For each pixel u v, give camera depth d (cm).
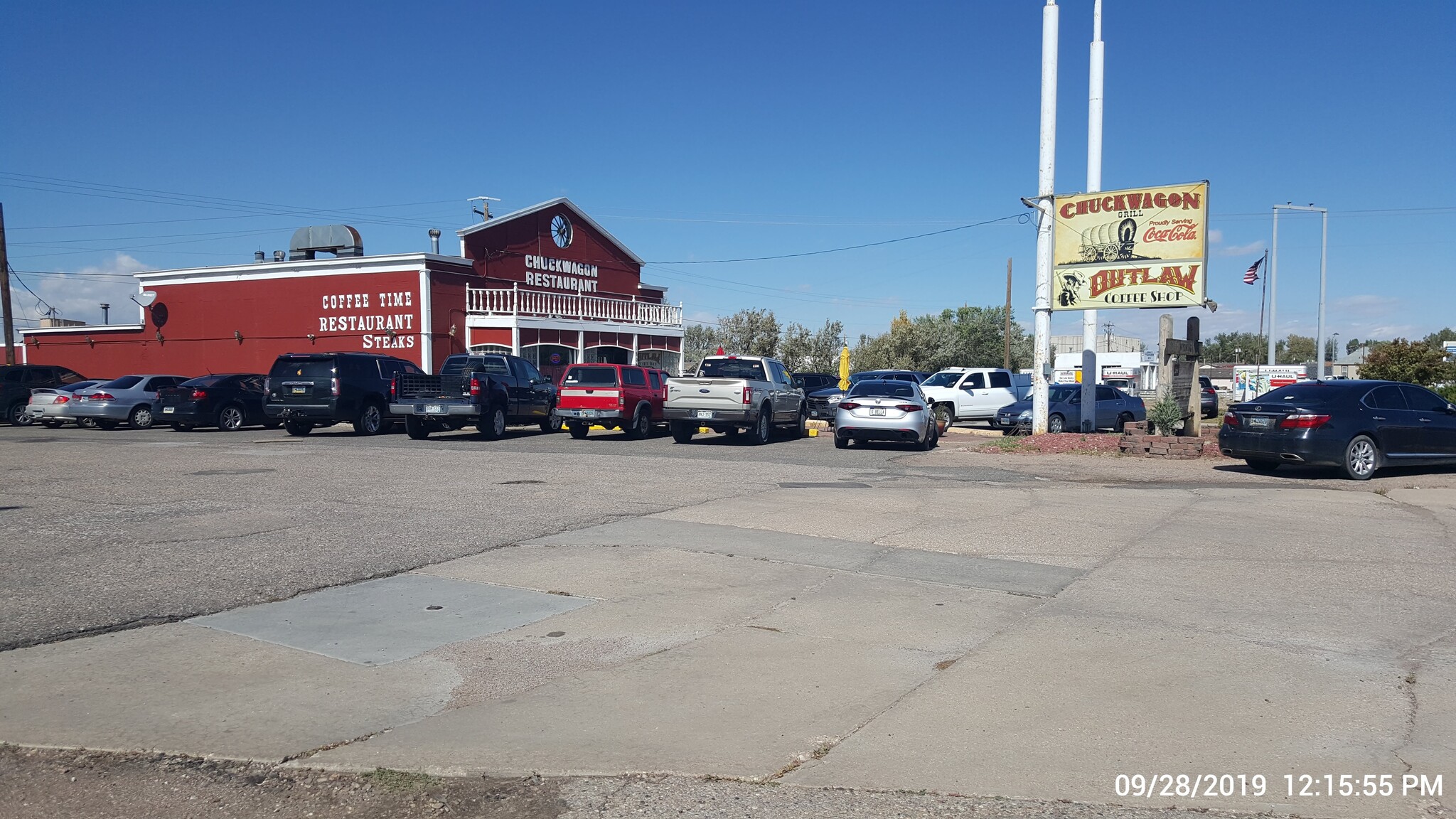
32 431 2530
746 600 689
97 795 391
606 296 4372
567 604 677
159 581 727
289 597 691
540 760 420
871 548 866
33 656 555
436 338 3334
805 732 452
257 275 3584
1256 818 367
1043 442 1858
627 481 1317
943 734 448
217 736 445
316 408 2194
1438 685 512
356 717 469
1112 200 1998
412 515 1022
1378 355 4566
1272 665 545
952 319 8388
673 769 411
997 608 671
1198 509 1099
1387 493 1245
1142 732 450
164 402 2477
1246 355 10788
